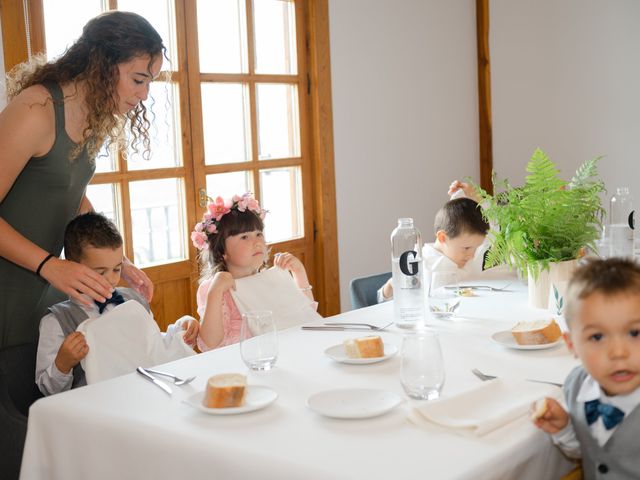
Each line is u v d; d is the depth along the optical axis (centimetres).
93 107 219
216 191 382
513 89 552
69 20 312
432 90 514
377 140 469
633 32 514
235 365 179
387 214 480
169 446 136
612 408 128
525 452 129
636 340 122
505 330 197
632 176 529
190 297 371
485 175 562
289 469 121
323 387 159
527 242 225
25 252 209
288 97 419
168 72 275
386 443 128
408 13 490
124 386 166
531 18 543
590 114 535
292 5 416
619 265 126
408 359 147
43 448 157
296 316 251
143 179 346
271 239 414
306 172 431
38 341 221
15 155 212
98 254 223
